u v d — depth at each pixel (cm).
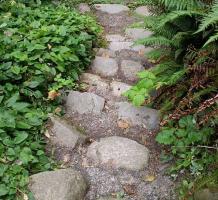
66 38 248
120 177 175
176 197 165
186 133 184
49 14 288
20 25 262
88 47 262
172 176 174
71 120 207
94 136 199
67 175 163
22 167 165
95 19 328
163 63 220
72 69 235
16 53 219
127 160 180
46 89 217
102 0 365
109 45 284
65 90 221
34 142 181
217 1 190
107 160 181
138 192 169
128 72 250
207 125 184
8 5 291
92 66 255
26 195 154
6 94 199
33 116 191
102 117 210
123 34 307
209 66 188
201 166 173
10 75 207
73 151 187
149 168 180
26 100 207
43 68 217
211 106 188
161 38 215
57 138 190
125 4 364
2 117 180
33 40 237
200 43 219
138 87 208
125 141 189
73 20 281
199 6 212
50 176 161
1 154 167
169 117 182
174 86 204
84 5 351
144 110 210
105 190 170
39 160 175
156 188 170
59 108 210
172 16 196
